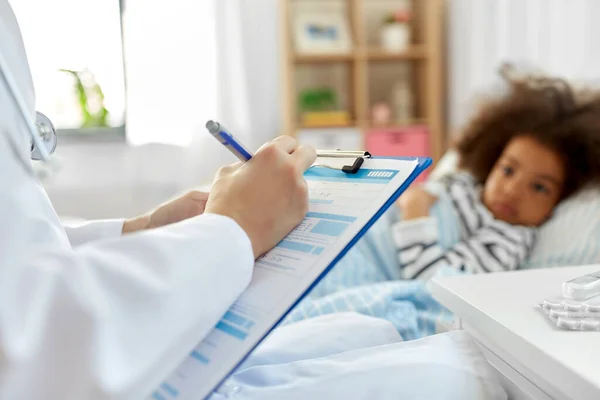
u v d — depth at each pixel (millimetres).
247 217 460
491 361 546
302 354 581
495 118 1504
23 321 323
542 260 1239
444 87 3359
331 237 452
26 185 397
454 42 3182
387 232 1358
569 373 382
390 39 3189
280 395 467
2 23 422
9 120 397
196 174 2914
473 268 1224
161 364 365
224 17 2891
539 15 2428
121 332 343
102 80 2924
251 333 406
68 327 329
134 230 678
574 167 1322
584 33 2127
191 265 390
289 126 2924
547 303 501
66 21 2811
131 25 2789
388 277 1309
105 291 349
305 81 3346
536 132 1354
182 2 2822
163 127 2871
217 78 2904
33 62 2740
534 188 1334
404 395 458
